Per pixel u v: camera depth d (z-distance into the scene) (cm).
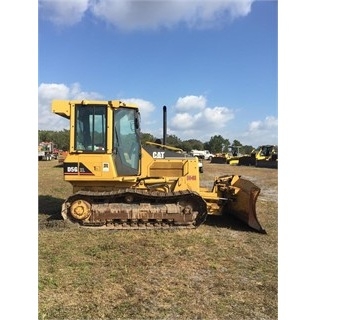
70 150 741
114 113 751
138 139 779
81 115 743
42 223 754
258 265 557
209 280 497
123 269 522
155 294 451
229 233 730
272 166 3183
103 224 730
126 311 409
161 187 796
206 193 809
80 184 759
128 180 757
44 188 1342
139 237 675
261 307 428
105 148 743
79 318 394
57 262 541
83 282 478
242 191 794
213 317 404
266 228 782
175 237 682
